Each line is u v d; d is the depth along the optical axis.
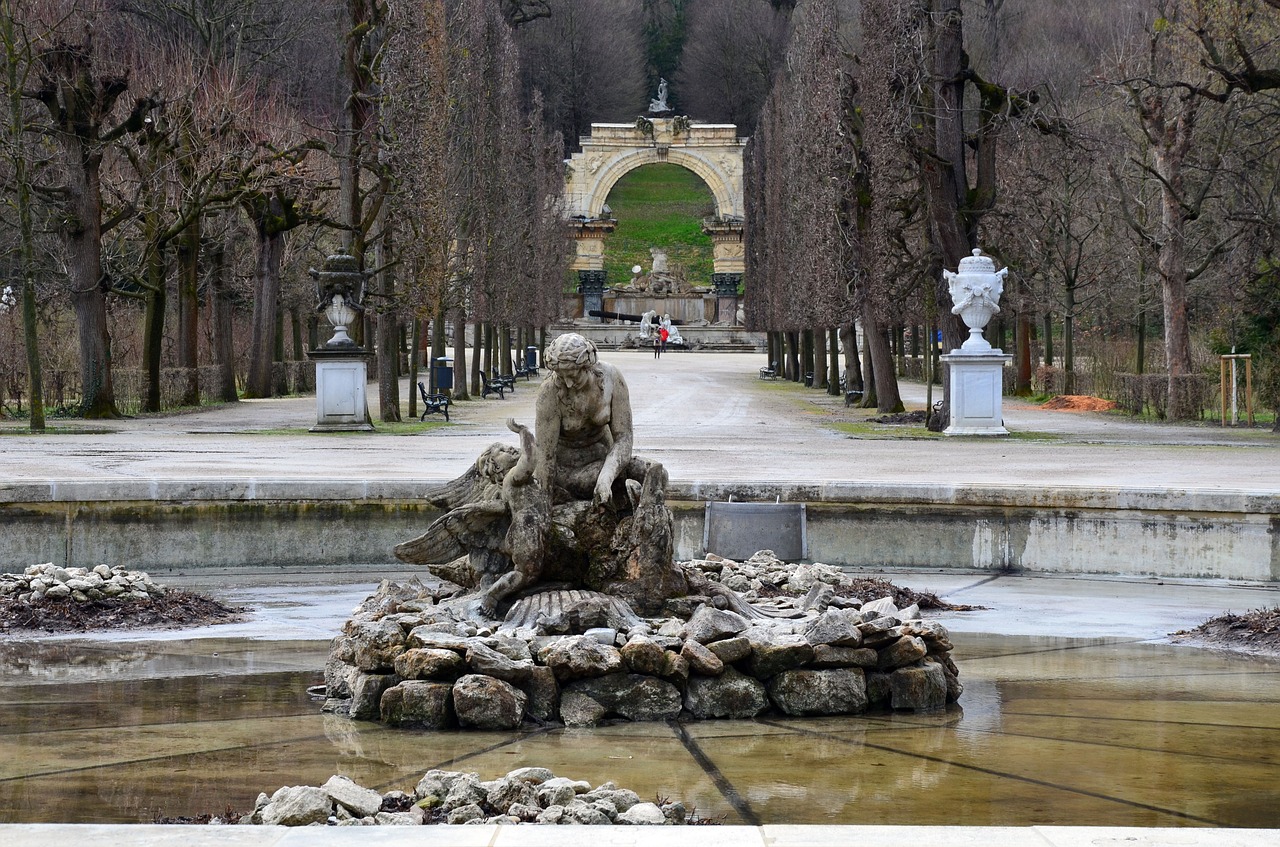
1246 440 30.83
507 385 62.69
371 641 8.76
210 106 39.88
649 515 9.98
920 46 35.75
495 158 55.09
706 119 152.88
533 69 144.00
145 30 48.66
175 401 43.44
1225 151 39.75
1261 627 11.71
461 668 8.45
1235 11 32.81
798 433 32.84
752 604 10.67
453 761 7.34
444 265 40.22
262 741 7.79
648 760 7.35
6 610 12.44
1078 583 15.49
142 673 9.98
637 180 146.25
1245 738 7.82
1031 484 17.12
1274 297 38.00
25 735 7.85
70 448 26.45
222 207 44.06
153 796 6.45
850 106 42.22
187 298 46.16
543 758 7.41
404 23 37.50
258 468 21.56
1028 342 56.16
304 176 46.03
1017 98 35.69
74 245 37.16
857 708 8.76
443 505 10.71
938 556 16.55
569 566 10.11
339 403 32.97
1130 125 46.59
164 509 16.36
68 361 45.69
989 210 36.53
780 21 146.88
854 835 4.61
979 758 7.34
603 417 10.18
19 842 4.48
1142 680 9.80
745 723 8.46
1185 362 40.00
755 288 80.81
